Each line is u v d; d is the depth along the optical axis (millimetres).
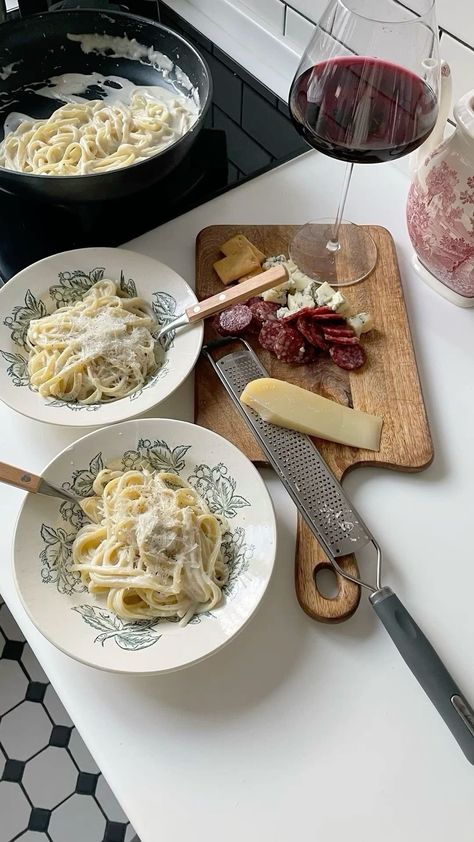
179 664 594
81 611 649
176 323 818
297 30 1117
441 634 680
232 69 1180
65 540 695
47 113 1104
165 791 597
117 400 773
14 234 958
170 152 855
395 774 610
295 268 890
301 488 735
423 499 758
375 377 826
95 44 1104
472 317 904
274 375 828
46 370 786
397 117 739
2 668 1404
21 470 675
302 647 668
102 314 826
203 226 978
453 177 772
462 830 589
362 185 1031
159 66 1110
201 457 723
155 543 667
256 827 584
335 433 770
